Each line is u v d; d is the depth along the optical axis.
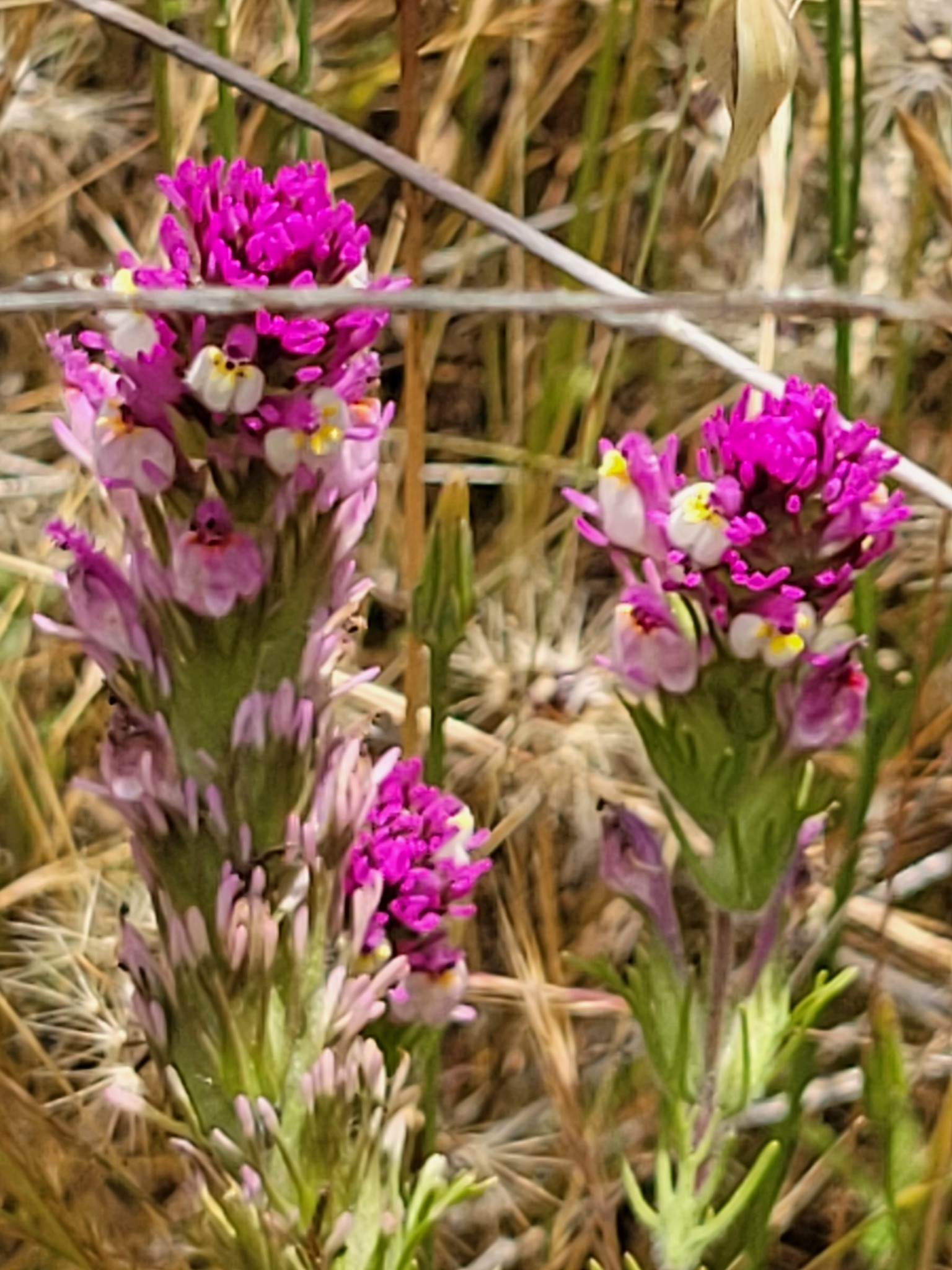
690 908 0.48
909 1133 0.46
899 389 0.48
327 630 0.36
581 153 0.50
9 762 0.48
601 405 0.49
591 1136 0.46
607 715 0.48
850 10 0.50
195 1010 0.37
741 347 0.50
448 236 0.50
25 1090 0.46
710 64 0.39
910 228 0.51
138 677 0.36
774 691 0.37
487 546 0.51
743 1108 0.39
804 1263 0.47
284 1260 0.37
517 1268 0.46
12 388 0.50
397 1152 0.38
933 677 0.48
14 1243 0.45
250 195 0.35
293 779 0.36
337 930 0.37
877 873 0.47
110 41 0.52
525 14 0.50
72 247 0.51
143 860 0.37
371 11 0.51
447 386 0.51
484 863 0.39
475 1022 0.48
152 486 0.35
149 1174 0.46
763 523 0.36
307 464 0.35
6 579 0.50
